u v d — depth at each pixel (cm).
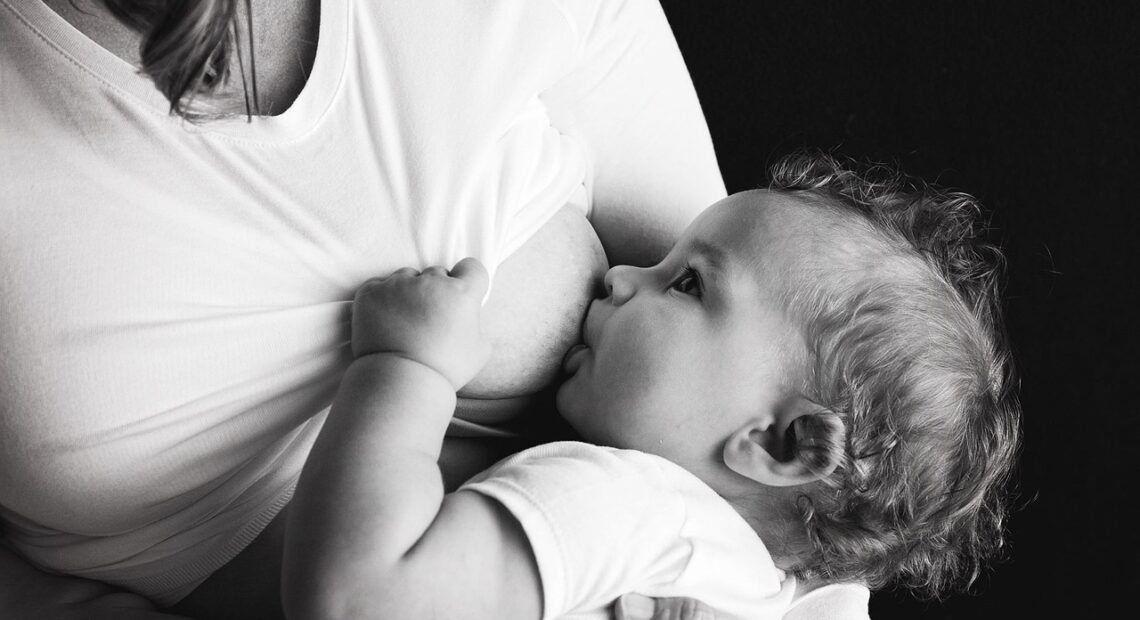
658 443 96
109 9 63
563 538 79
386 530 73
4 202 67
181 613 88
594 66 107
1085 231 168
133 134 69
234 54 70
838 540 99
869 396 95
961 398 101
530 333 92
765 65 174
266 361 76
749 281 96
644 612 87
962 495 105
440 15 80
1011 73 172
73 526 79
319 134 75
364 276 80
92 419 71
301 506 75
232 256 74
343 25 74
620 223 112
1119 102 170
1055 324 165
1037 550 160
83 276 69
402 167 79
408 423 76
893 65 173
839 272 97
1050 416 163
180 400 74
